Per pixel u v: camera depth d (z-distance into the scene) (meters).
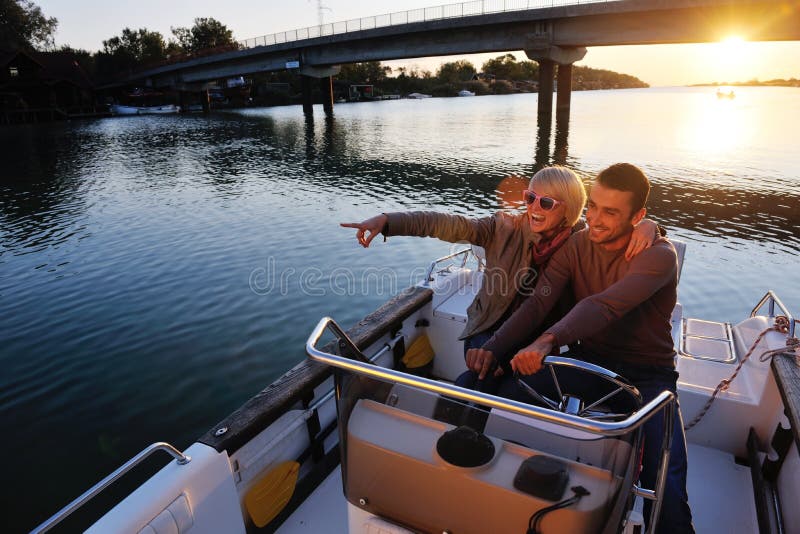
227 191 24.27
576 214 2.20
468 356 2.13
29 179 28.42
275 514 2.55
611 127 47.72
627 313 2.05
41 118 71.25
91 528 1.79
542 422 1.45
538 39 35.72
